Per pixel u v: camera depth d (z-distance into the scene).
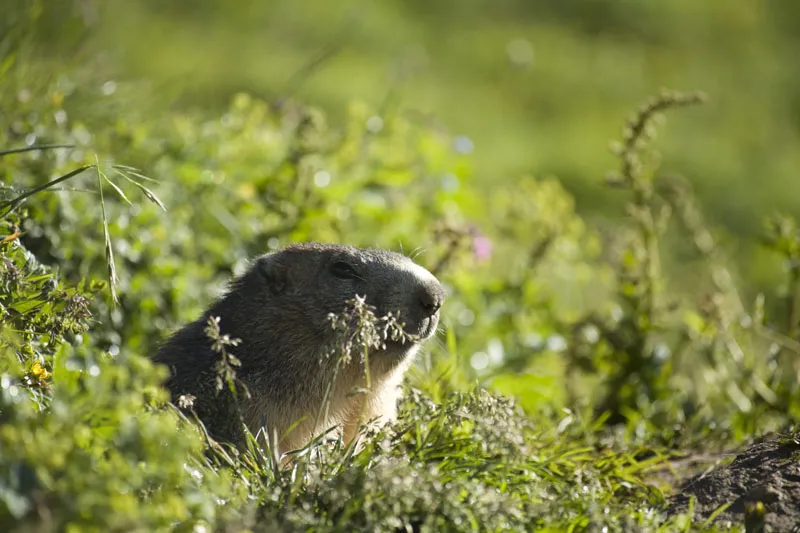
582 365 11.66
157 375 5.98
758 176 26.67
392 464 6.82
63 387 5.98
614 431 10.12
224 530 5.97
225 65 26.91
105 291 9.74
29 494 5.16
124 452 5.45
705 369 11.48
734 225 23.98
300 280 9.11
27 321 7.44
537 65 32.12
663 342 12.88
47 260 9.80
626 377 11.25
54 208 9.97
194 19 30.69
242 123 13.46
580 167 25.94
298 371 8.94
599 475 7.96
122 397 5.61
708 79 32.81
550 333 13.01
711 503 7.50
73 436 5.38
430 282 9.04
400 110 17.42
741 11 37.59
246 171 12.69
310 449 7.12
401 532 6.45
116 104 12.53
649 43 35.16
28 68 11.85
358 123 14.23
